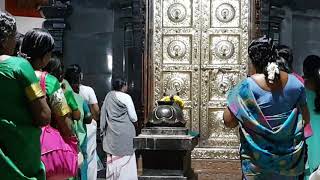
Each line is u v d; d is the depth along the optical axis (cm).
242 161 456
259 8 1055
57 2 1145
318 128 533
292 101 452
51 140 454
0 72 374
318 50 1138
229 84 1059
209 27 1063
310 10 1138
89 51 1165
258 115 446
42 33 466
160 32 1069
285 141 447
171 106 667
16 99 377
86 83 1165
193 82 1062
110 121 925
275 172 447
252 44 463
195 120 1062
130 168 928
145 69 1063
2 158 368
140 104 1087
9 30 385
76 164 475
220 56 1062
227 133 1059
